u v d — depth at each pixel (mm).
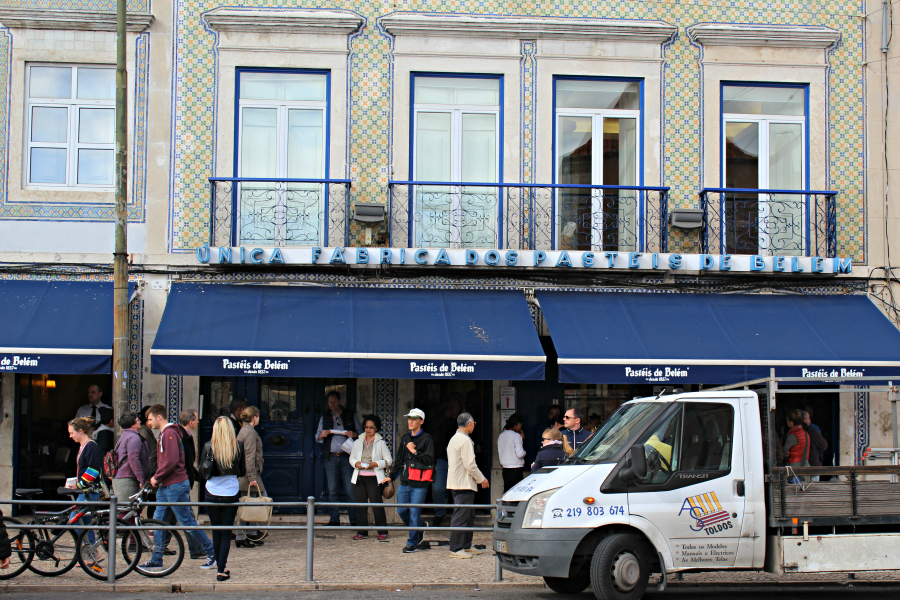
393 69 11617
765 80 11977
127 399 9680
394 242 11406
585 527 6770
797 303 11406
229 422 8203
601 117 11938
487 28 11672
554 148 11781
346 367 9867
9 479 10906
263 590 7594
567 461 7512
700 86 11914
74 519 8422
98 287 10938
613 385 11891
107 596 7254
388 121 11570
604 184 11883
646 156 11820
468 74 11766
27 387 11125
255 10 11492
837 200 11844
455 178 11742
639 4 11930
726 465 7066
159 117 11320
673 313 11047
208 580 7793
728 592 7836
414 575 8188
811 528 7094
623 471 6918
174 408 11070
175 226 11211
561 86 11914
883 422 11422
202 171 11312
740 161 12023
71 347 9844
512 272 11344
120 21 9711
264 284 11125
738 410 7164
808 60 12000
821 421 11414
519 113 11719
